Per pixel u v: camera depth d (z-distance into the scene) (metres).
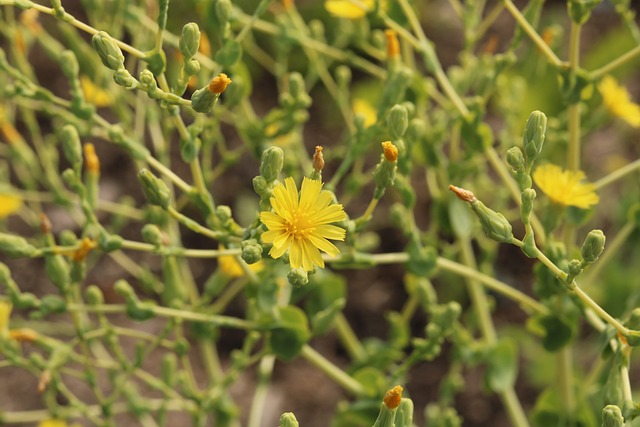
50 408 0.46
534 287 0.44
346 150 0.50
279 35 0.48
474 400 0.62
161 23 0.37
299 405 0.61
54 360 0.43
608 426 0.36
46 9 0.36
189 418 0.60
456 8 0.47
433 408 0.51
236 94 0.44
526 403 0.61
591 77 0.42
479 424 0.61
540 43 0.42
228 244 0.40
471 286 0.49
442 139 0.46
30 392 0.61
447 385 0.49
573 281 0.37
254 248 0.37
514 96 0.50
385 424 0.36
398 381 0.47
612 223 0.65
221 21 0.41
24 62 0.48
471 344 0.47
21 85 0.42
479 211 0.37
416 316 0.64
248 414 0.60
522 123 0.54
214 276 0.44
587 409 0.46
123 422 0.59
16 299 0.42
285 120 0.45
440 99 0.48
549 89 0.56
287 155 0.46
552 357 0.60
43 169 0.65
